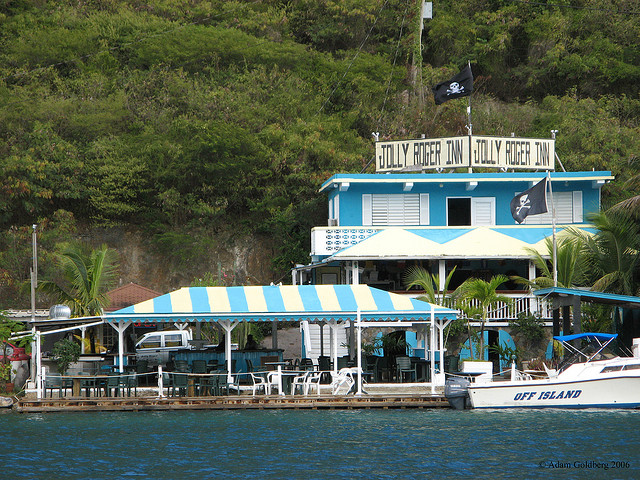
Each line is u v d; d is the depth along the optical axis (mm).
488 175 76250
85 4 117250
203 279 92875
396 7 119625
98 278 70062
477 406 52469
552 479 34500
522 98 122375
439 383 55906
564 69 117375
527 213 63938
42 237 91375
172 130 97125
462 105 108312
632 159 91812
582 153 96812
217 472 35906
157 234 97000
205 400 52938
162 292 95938
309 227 96438
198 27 112000
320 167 96562
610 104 110000
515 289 72562
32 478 34938
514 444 41188
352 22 118500
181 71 105875
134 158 96000
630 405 50844
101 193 94625
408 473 35625
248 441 42438
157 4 118438
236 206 100000
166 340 66875
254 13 118438
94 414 51656
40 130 93938
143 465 37156
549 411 51094
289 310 55281
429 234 73125
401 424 47156
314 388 57281
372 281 74000
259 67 108812
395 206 77000
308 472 35844
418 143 77062
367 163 94188
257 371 58062
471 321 65438
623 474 35188
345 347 71062
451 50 121562
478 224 77250
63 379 56031
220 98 99625
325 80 110750
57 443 42031
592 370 51250
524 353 65438
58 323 56000
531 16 122500
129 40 112125
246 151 96562
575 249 65375
